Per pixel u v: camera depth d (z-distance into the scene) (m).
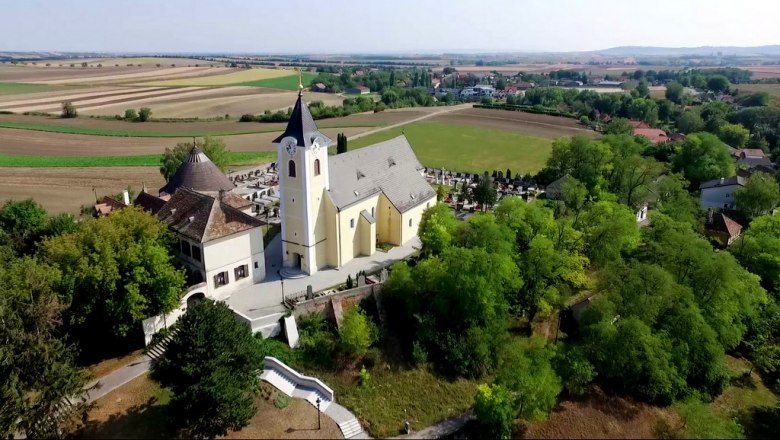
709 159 109.94
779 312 62.28
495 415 43.94
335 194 63.75
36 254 54.28
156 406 44.72
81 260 48.53
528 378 45.50
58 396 40.31
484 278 53.03
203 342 40.09
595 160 97.75
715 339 52.78
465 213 87.94
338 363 52.16
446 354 53.75
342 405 48.38
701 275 57.62
